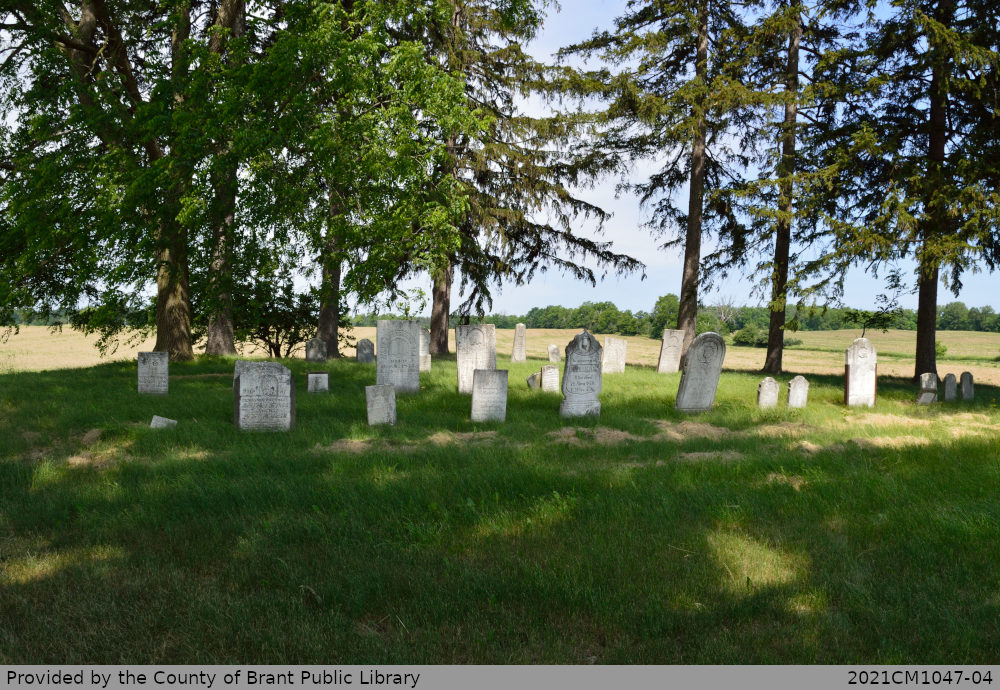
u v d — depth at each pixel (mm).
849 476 7156
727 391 16734
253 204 15719
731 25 24453
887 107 21484
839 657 3527
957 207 18047
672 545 5184
